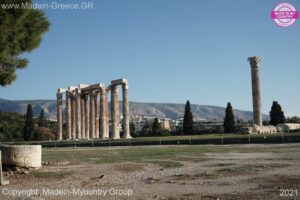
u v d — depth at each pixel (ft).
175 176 64.69
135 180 61.82
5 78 73.56
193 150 129.49
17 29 70.54
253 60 258.16
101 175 67.82
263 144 149.89
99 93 325.21
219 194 46.47
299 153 100.89
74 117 351.05
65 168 82.28
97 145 222.07
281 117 344.28
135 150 145.48
